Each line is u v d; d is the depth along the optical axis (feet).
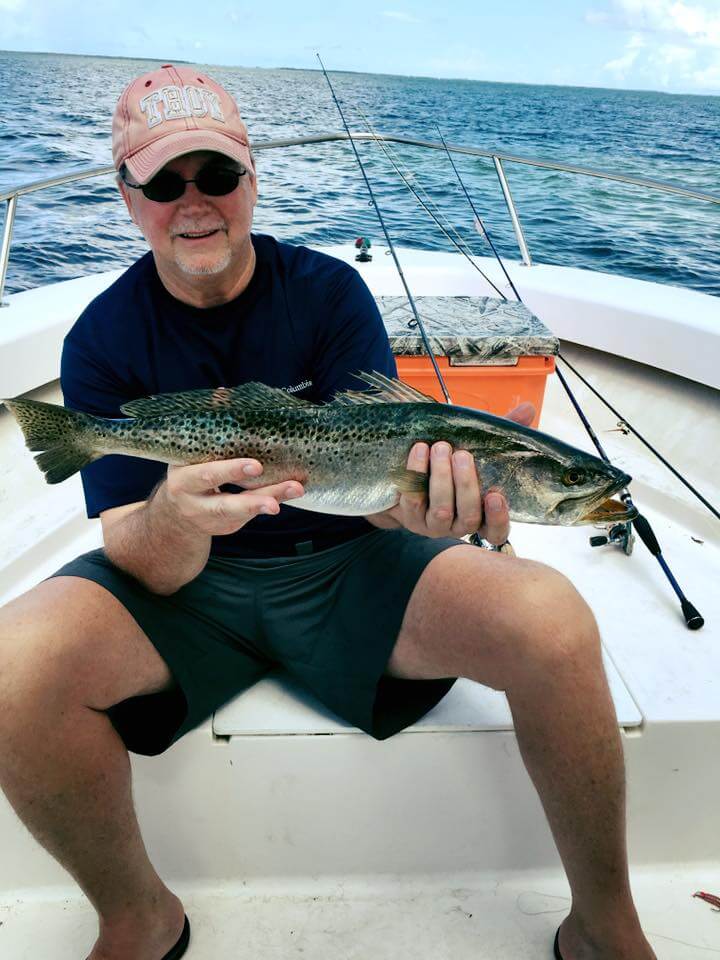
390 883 5.83
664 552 8.20
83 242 32.04
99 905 4.73
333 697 5.35
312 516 5.88
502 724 5.41
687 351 10.90
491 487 5.04
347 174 42.96
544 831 5.71
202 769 5.49
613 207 42.39
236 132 5.37
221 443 5.12
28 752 4.26
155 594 5.25
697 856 5.85
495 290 13.01
